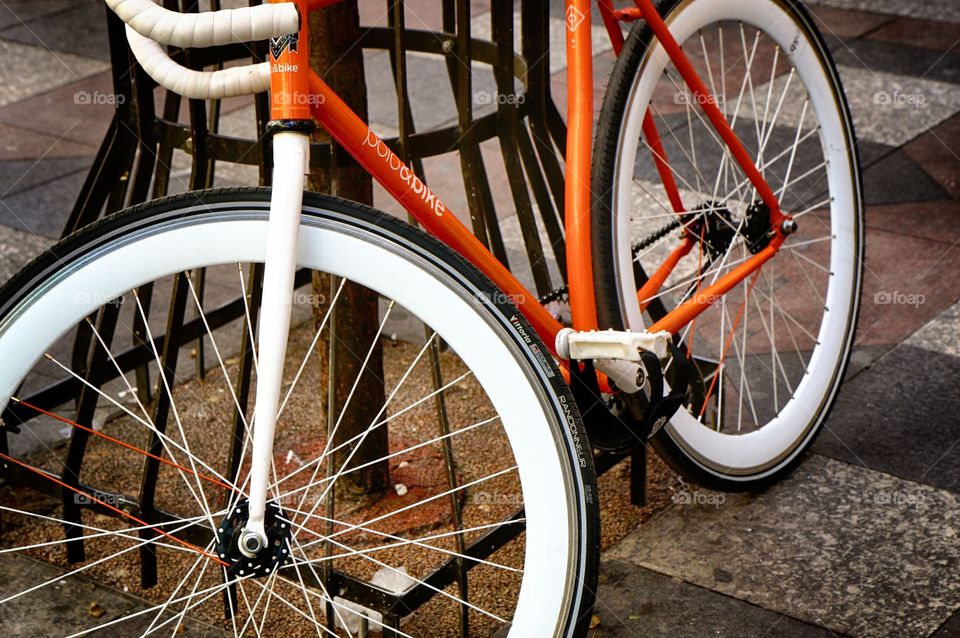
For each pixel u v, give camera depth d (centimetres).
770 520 221
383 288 148
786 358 278
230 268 337
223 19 130
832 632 191
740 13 216
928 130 405
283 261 138
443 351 290
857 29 498
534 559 149
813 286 305
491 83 455
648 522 222
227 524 145
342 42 202
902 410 256
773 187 363
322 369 223
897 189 366
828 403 241
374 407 223
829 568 207
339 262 146
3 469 213
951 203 356
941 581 202
